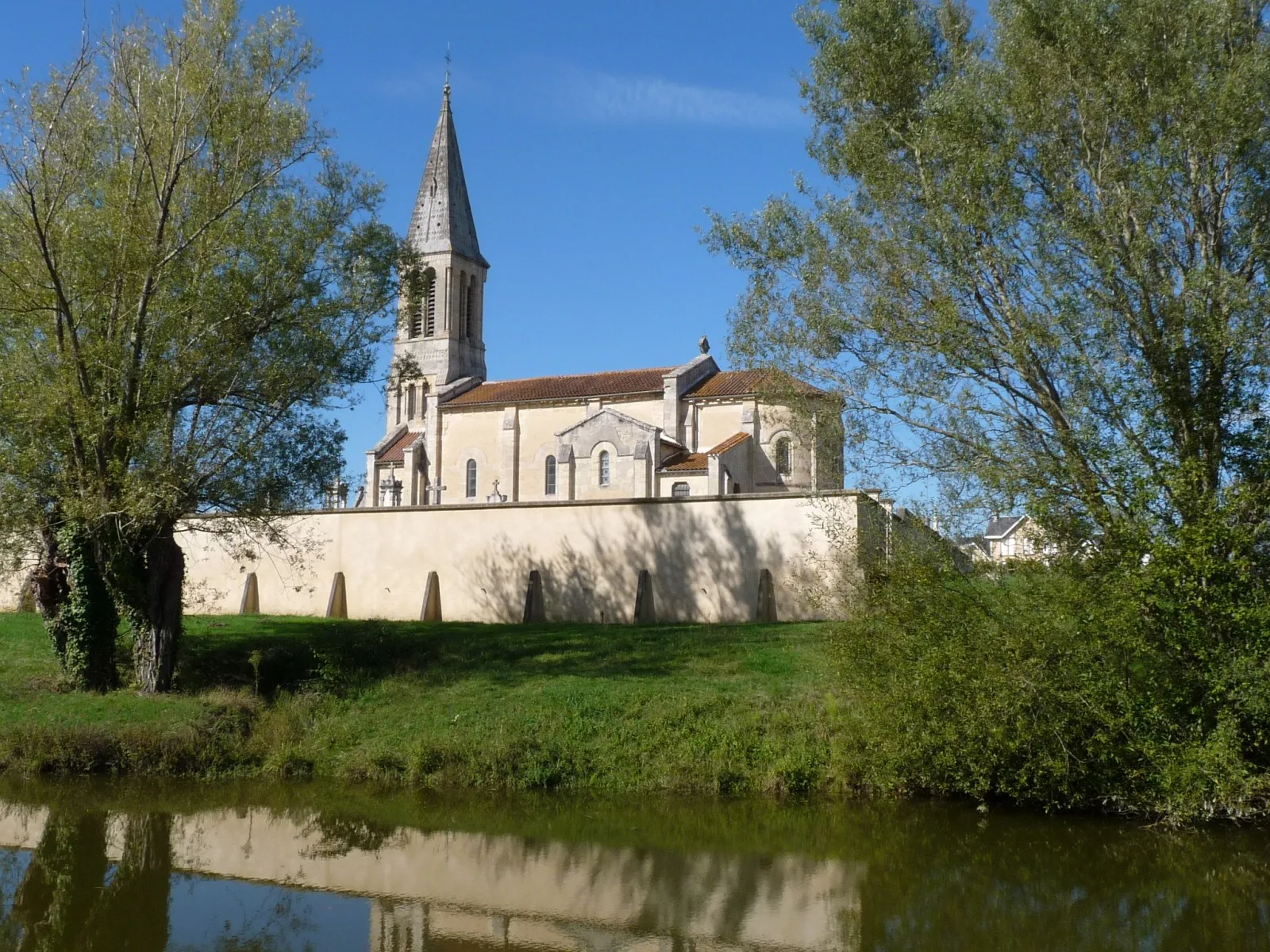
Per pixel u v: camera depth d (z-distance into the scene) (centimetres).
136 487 1747
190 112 1895
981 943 1079
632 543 2538
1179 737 1439
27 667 2092
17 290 1806
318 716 1861
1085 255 1590
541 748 1673
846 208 1781
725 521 2455
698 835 1440
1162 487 1461
